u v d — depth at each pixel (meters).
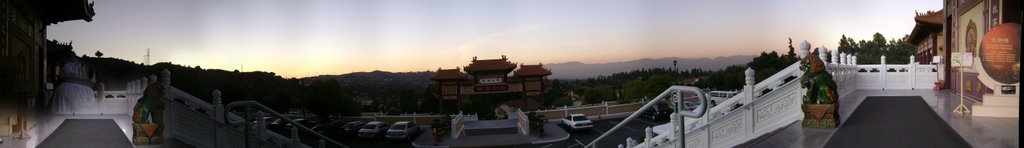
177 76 25.08
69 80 11.88
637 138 26.91
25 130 9.42
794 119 8.77
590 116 43.78
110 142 8.84
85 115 11.57
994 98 8.98
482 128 39.47
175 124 9.53
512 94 62.81
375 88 66.94
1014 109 8.63
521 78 47.22
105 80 17.84
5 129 8.84
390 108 49.44
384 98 64.25
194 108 10.56
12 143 8.58
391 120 41.31
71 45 17.20
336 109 40.62
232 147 9.95
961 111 9.30
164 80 9.88
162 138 8.74
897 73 16.77
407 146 29.06
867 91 15.17
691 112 5.35
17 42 11.37
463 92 47.19
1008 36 9.09
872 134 7.59
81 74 12.12
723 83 54.16
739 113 8.91
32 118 10.63
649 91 52.16
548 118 42.56
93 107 11.99
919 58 34.34
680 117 5.52
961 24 14.02
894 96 13.02
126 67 18.12
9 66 9.02
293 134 11.44
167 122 9.45
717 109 9.42
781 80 9.06
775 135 8.05
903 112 9.55
